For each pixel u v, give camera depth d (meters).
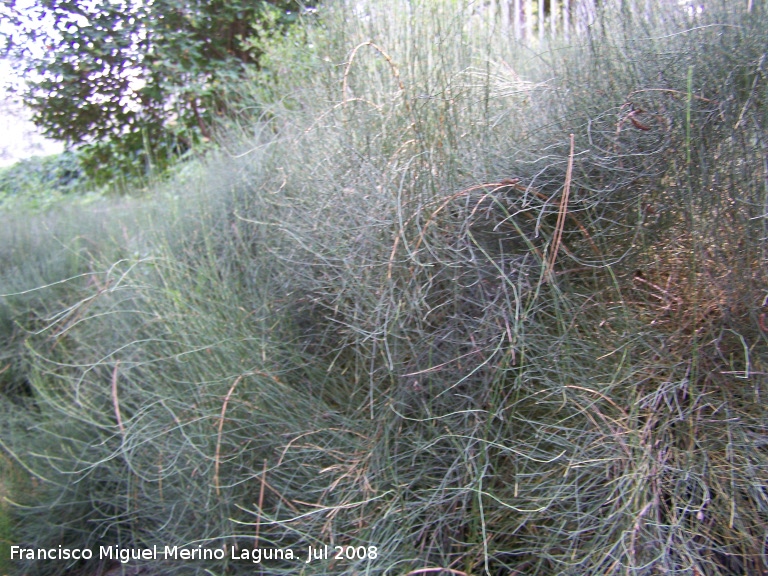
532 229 2.37
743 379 2.05
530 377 2.18
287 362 2.71
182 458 2.52
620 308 2.26
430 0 3.16
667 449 2.01
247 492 2.43
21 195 5.96
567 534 1.98
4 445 2.93
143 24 5.16
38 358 3.42
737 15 2.32
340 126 2.80
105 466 2.78
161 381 2.72
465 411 2.17
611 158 2.24
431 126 2.47
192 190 3.86
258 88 4.10
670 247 2.32
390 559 2.07
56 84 5.30
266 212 3.09
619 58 2.41
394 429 2.33
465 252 2.34
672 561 1.82
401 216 2.17
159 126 5.61
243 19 5.28
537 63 3.17
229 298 2.88
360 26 3.30
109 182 5.65
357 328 2.34
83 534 2.82
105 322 3.17
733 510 1.81
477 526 2.08
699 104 2.20
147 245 3.49
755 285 2.09
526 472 2.16
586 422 2.11
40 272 4.15
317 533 2.26
